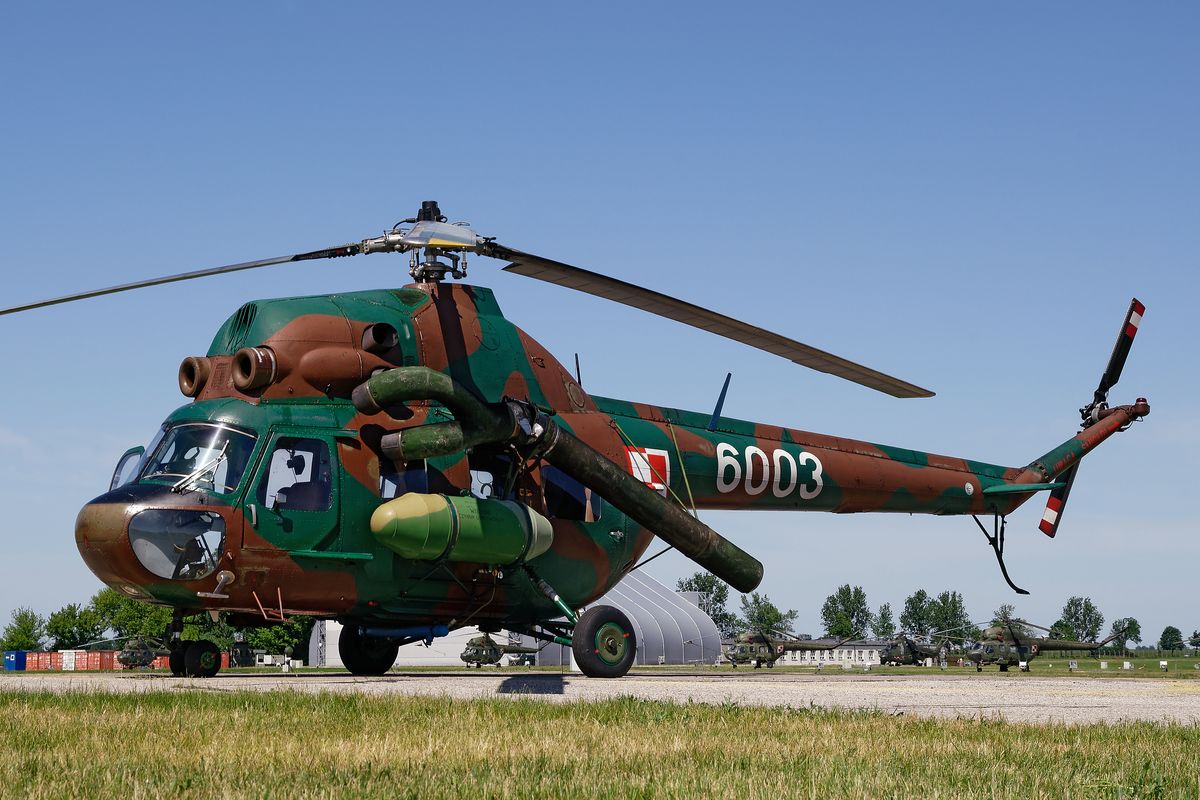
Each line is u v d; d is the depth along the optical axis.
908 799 5.96
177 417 15.60
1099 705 12.69
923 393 18.33
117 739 7.84
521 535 16.55
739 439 20.39
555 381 18.20
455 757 7.28
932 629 156.25
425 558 15.92
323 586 15.61
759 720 9.58
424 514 15.65
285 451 15.46
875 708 10.89
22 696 11.08
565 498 17.89
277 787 6.07
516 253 15.56
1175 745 8.26
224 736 8.10
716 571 17.59
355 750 7.48
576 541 17.81
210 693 11.47
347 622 16.70
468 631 78.69
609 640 17.02
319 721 9.12
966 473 23.69
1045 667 87.19
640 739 8.20
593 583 18.12
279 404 15.62
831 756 7.44
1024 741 8.33
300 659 72.75
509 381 17.42
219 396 15.84
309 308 16.09
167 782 6.17
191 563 14.71
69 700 10.71
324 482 15.58
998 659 62.50
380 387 15.34
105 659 56.09
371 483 15.84
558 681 15.90
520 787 6.17
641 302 16.02
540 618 18.06
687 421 20.03
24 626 98.94
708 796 6.01
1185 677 26.88
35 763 6.70
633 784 6.26
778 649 74.06
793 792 6.10
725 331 16.56
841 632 158.88
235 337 16.11
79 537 14.97
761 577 17.95
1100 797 6.23
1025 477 24.70
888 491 22.23
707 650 66.06
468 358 17.06
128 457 16.33
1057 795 6.21
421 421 16.45
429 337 16.77
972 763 7.20
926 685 17.30
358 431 15.91
